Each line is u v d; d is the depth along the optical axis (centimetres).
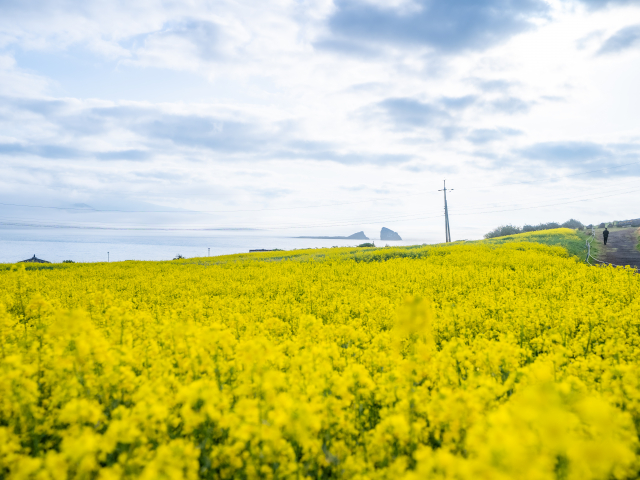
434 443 348
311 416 276
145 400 309
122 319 629
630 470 239
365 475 264
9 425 332
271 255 4600
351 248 5294
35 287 1569
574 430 251
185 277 2189
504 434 189
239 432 266
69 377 380
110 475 232
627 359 525
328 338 618
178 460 233
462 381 418
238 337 684
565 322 742
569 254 3281
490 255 2778
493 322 781
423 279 1664
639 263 2750
